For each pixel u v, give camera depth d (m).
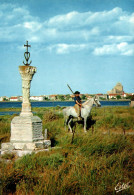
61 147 8.69
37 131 9.06
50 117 18.44
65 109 14.57
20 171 6.05
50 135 10.81
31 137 8.80
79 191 5.50
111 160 7.04
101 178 5.82
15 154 8.24
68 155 7.39
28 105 9.25
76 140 9.09
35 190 5.20
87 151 7.74
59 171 6.09
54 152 8.05
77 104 14.09
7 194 5.45
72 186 5.49
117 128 14.61
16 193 5.44
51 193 5.06
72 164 6.60
